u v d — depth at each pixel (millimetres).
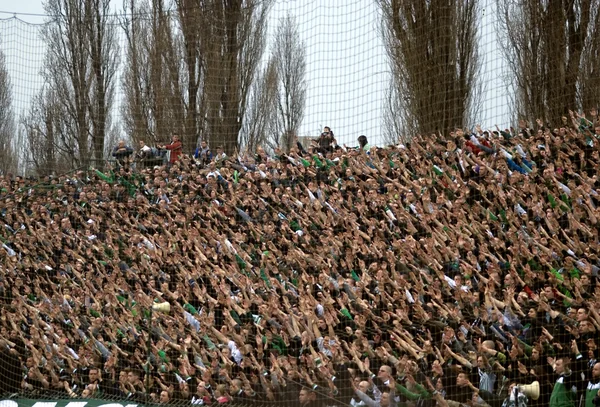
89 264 25734
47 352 19859
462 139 23359
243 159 27172
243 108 23484
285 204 25516
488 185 21969
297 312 19594
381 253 21266
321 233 23797
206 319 19375
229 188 27016
